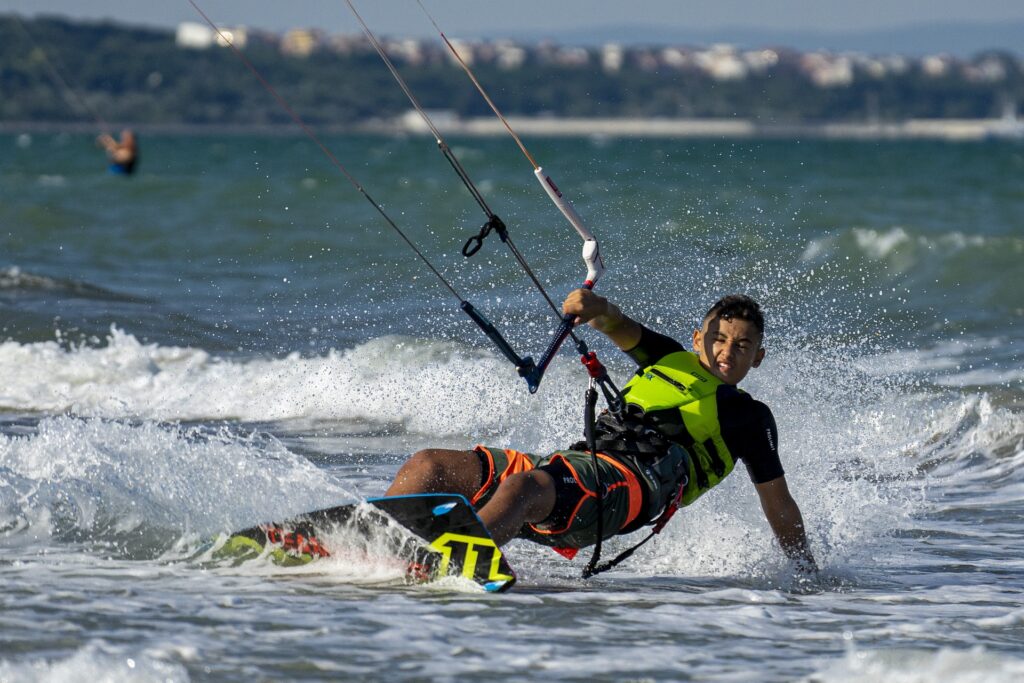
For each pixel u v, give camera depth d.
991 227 76.06
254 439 26.08
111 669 11.26
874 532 19.70
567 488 15.45
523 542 18.30
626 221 47.38
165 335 38.72
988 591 16.25
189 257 60.97
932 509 21.42
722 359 16.56
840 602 15.52
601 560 17.56
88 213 79.44
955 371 33.47
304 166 162.62
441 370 30.38
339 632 12.95
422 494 15.02
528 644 12.91
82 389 30.94
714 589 16.05
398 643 12.68
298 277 52.62
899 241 55.88
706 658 12.67
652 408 16.36
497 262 46.56
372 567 15.52
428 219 73.31
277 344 37.22
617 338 17.02
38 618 12.98
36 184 109.19
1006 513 21.09
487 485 15.97
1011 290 49.78
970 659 12.36
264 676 11.49
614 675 12.02
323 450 24.97
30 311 41.22
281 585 14.81
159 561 15.75
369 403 28.91
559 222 48.00
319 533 15.48
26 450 18.98
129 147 107.94
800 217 74.75
